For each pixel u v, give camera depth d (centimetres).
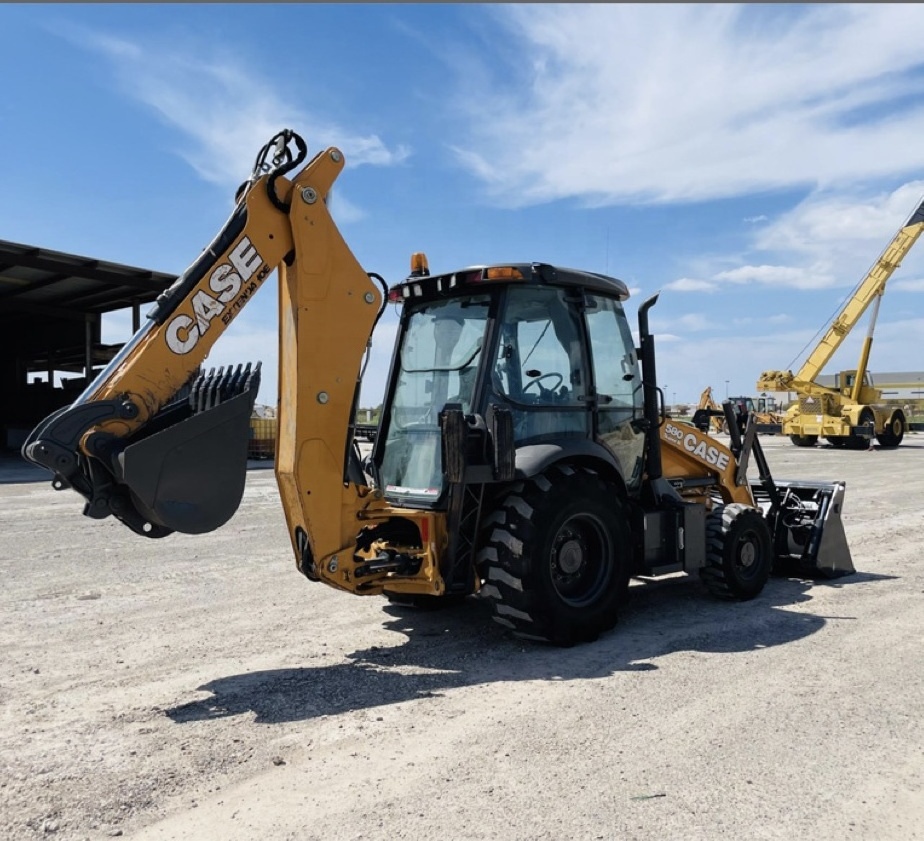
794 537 664
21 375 2775
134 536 885
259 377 411
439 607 574
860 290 2689
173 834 268
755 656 457
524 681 418
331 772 312
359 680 421
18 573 693
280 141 427
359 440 564
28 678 427
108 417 379
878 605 575
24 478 1581
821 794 292
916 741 338
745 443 649
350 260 439
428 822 274
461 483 440
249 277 414
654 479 558
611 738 342
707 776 306
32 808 285
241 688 409
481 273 477
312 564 438
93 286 2117
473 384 480
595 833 266
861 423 2611
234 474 396
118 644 489
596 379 529
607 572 496
